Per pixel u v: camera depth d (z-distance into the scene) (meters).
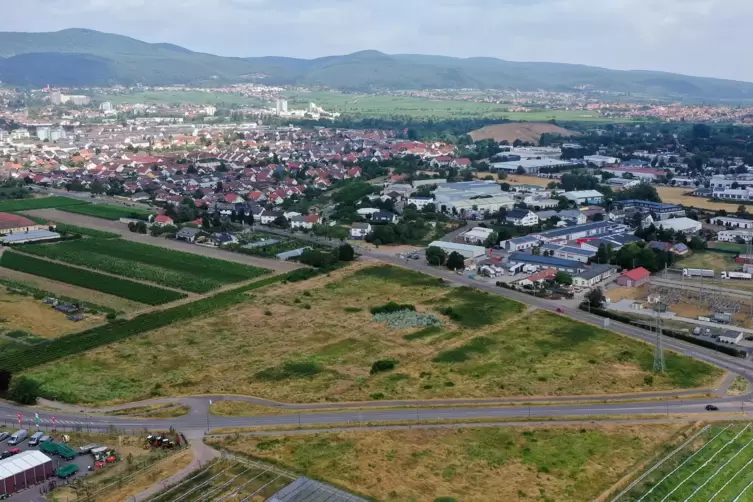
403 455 88.31
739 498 79.25
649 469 85.25
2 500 78.56
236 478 82.62
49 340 129.00
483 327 137.38
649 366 118.38
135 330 134.62
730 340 130.38
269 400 104.88
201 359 120.81
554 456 88.25
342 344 127.94
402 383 110.81
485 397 106.12
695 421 98.12
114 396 106.31
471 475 83.88
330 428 95.50
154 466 85.25
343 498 75.69
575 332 134.62
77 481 81.69
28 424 96.88
